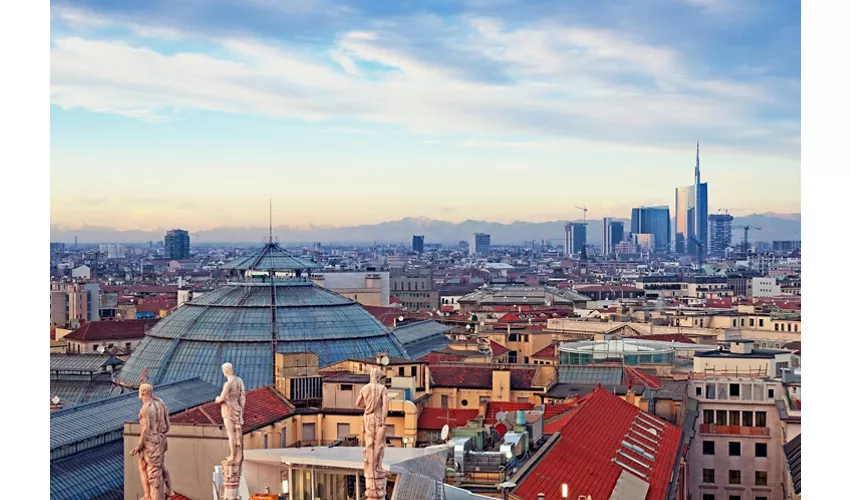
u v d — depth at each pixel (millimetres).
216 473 97938
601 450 135375
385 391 76312
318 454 99938
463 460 113062
